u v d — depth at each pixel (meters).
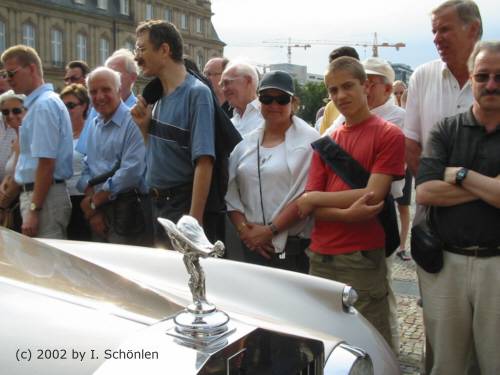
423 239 2.62
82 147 4.61
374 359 2.08
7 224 4.50
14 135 5.15
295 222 3.31
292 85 3.47
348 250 2.96
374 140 2.97
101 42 50.31
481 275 2.49
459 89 3.26
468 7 3.09
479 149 2.56
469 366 2.69
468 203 2.51
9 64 3.96
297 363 1.51
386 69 4.06
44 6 45.25
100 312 1.42
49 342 1.26
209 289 2.26
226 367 1.29
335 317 2.20
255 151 3.51
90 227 4.41
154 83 3.41
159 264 2.44
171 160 3.31
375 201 2.88
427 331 2.72
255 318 1.90
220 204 3.41
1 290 1.41
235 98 4.41
